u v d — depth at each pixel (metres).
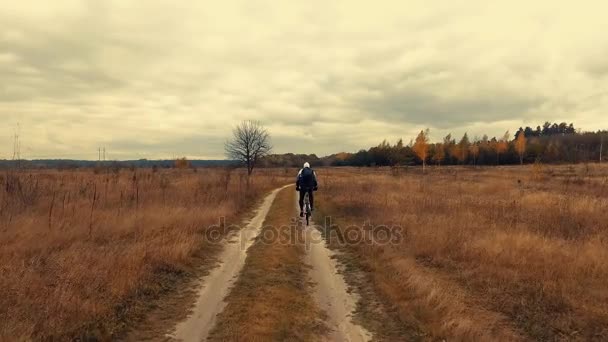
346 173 54.03
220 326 6.02
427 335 5.85
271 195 25.89
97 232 10.64
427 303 6.80
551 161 83.50
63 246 9.24
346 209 17.17
